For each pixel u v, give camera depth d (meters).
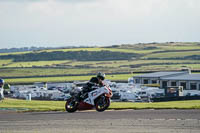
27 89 175.88
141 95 135.50
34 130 20.59
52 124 22.75
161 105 36.97
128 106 35.31
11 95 162.50
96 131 19.95
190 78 167.88
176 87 136.50
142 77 189.62
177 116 25.36
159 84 179.00
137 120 23.73
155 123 22.34
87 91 31.17
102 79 31.38
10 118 26.19
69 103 31.47
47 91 157.75
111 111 30.56
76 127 21.41
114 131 19.86
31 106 40.78
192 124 21.80
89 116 26.64
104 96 30.89
